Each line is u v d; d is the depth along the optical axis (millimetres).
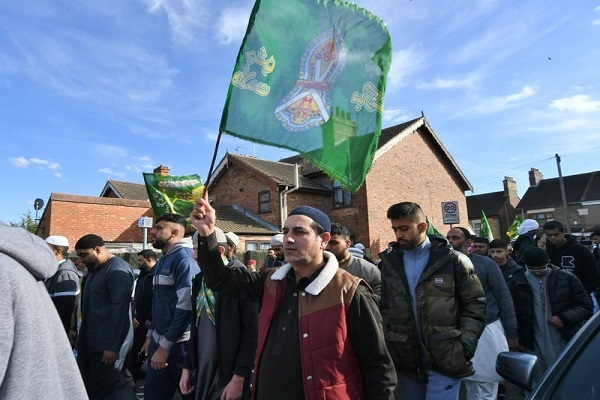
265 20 2707
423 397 3133
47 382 1268
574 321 4172
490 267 4156
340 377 1893
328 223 2221
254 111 2588
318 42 2844
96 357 3863
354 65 2924
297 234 2105
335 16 2912
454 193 23250
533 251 4395
